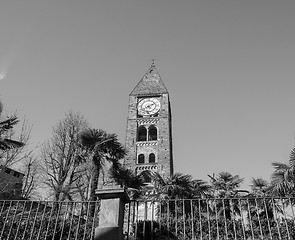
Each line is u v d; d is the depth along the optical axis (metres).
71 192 25.55
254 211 18.33
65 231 12.59
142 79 67.00
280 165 18.17
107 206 9.38
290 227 14.38
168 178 26.38
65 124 29.39
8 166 23.48
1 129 22.56
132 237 12.14
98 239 8.80
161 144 54.31
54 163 27.28
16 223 12.26
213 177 26.91
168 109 60.66
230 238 15.84
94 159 26.53
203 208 20.25
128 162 52.56
